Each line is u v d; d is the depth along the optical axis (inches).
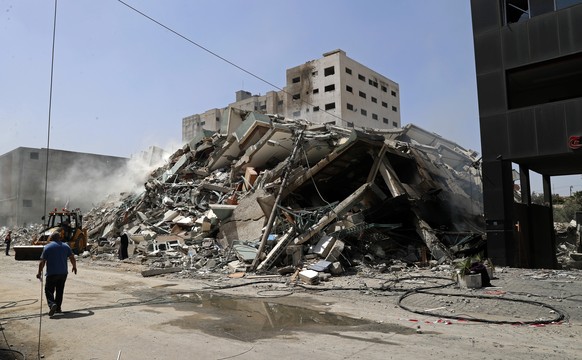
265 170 939.3
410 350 217.2
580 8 586.9
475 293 387.9
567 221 1488.7
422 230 692.7
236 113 1197.7
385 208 704.4
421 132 1045.8
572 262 955.3
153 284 495.8
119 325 285.3
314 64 2770.7
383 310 324.8
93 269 681.6
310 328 270.4
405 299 366.6
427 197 773.3
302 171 759.7
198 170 1171.9
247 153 980.6
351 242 661.3
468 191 935.7
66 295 416.5
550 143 598.2
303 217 649.0
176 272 607.5
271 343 235.8
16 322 300.0
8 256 1043.9
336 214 639.1
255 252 617.0
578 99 582.2
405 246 708.7
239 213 762.2
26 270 684.1
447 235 727.1
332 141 808.3
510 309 319.3
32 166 2020.2
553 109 600.1
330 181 829.2
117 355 218.8
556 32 603.8
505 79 646.5
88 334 263.1
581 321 280.2
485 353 210.4
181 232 896.9
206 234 807.7
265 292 422.9
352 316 305.0
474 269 433.7
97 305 360.5
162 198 1120.2
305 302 364.5
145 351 224.7
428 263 634.2
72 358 216.1
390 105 3056.1
